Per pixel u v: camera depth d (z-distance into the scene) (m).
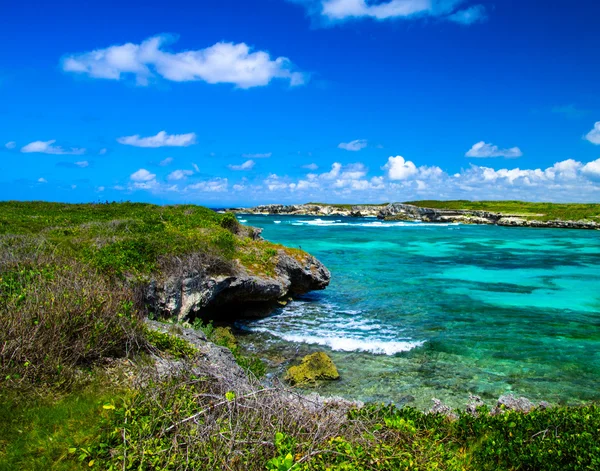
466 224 98.19
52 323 7.39
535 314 20.00
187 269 16.02
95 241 16.67
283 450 4.99
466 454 6.11
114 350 7.96
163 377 6.66
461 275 30.23
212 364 8.41
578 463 5.62
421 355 14.45
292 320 18.48
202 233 21.92
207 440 5.11
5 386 6.25
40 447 5.29
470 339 16.19
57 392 6.52
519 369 13.38
